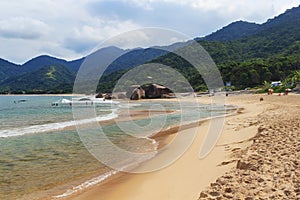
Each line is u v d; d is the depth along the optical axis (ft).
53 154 35.60
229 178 18.30
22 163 31.58
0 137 47.62
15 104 163.02
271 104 99.35
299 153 22.27
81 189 23.50
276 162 20.34
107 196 21.68
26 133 51.83
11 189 23.73
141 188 22.59
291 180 16.92
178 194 19.93
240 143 33.09
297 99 117.39
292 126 35.86
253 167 19.72
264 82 215.51
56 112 102.99
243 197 15.01
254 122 49.34
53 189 23.68
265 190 15.66
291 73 228.63
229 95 175.32
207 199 15.39
